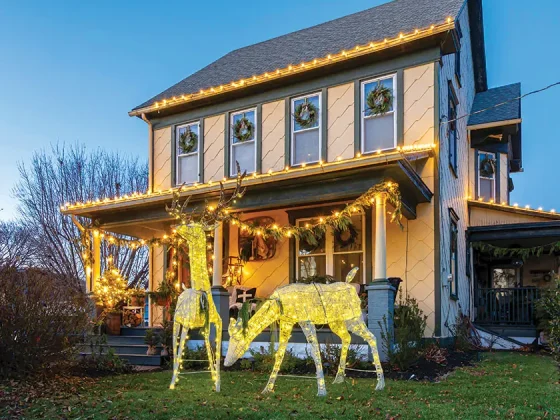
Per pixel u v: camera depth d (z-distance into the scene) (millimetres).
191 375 8867
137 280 24797
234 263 13531
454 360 9633
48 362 8289
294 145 13117
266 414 5570
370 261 11648
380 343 8945
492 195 16359
